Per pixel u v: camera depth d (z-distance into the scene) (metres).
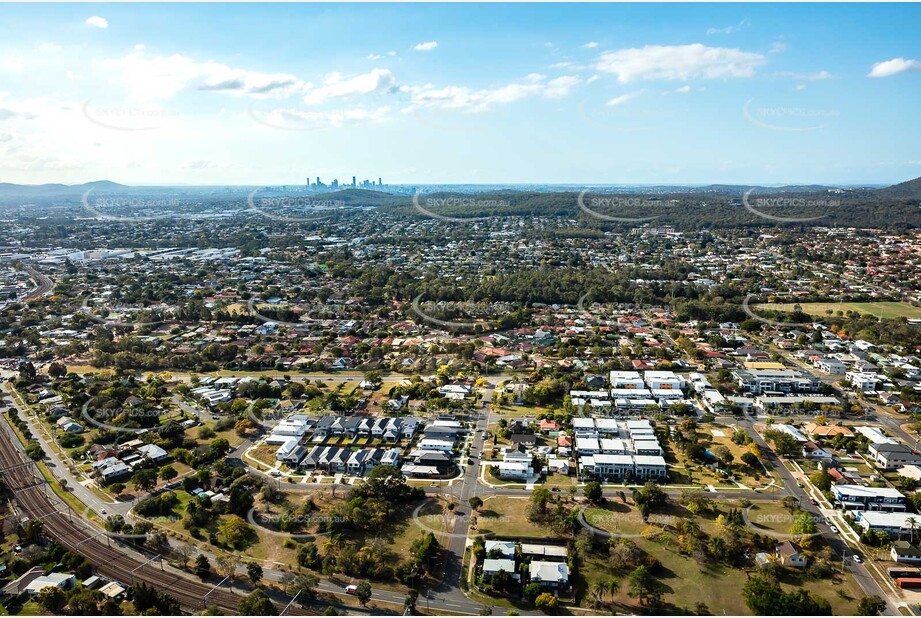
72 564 93.69
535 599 86.44
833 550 95.88
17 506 112.94
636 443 129.38
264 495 113.12
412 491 112.81
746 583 87.06
